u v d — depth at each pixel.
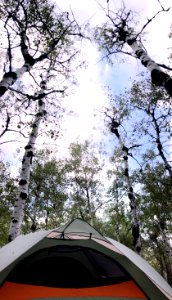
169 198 19.12
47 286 5.32
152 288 5.32
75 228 6.82
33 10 12.77
